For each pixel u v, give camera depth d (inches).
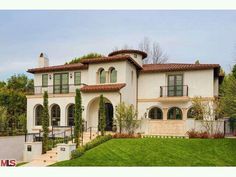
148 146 741.3
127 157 652.7
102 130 855.1
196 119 952.9
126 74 1055.6
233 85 809.5
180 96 1120.8
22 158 772.0
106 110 1085.1
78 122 733.9
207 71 1101.7
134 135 906.7
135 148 725.9
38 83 1283.2
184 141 784.9
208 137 839.1
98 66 1098.7
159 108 1171.3
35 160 679.1
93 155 673.6
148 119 1002.1
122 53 1246.9
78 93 749.3
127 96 1068.5
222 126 910.4
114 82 1080.2
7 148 896.3
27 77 2156.7
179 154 674.2
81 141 789.9
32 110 1203.9
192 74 1123.9
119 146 749.3
